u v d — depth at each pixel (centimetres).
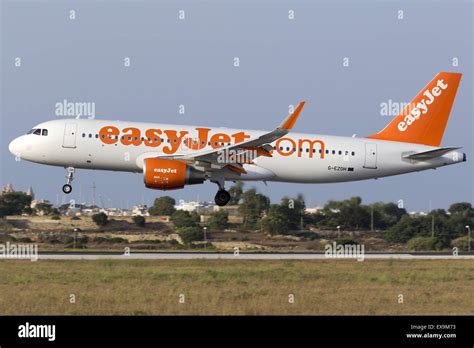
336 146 11988
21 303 6681
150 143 11419
